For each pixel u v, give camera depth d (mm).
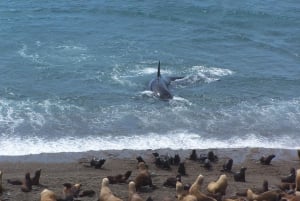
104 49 157375
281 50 166000
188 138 109062
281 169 97250
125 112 119188
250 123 117562
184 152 102312
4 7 193375
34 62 144125
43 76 135875
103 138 107562
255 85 137500
